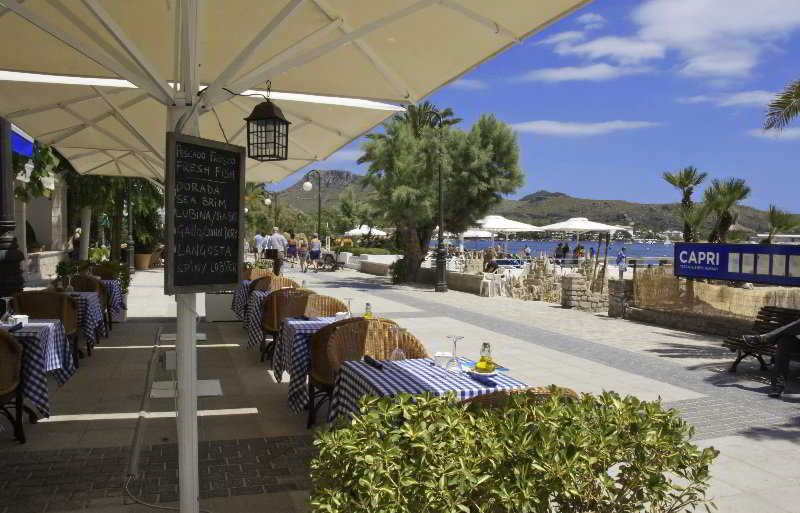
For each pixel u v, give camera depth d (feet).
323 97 24.52
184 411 12.47
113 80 22.21
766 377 28.48
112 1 14.83
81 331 29.17
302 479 15.75
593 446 8.63
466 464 8.18
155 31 16.71
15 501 14.20
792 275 37.70
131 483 15.28
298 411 20.48
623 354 33.50
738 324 39.01
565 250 119.65
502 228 121.60
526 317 48.42
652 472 8.81
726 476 16.52
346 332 19.77
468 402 10.83
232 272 12.69
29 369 18.84
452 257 105.60
